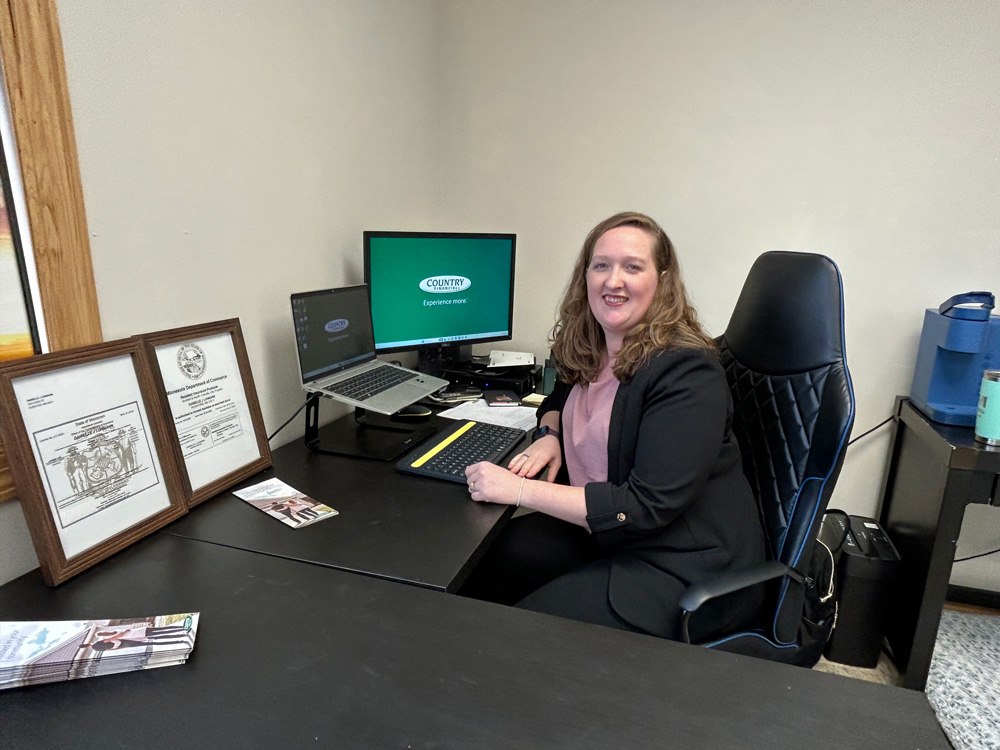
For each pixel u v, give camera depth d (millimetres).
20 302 896
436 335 1949
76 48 943
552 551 1442
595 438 1292
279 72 1403
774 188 1993
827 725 643
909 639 1718
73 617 793
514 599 1390
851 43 1835
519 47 2125
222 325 1218
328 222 1643
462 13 2148
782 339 1265
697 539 1162
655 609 1081
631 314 1246
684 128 2033
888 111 1848
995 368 1665
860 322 2002
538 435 1509
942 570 1616
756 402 1326
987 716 1599
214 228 1254
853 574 1782
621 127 2092
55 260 925
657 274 1263
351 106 1705
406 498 1181
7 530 914
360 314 1628
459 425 1585
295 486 1234
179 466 1082
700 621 1086
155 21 1076
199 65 1180
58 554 855
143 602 830
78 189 952
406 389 1565
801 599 1139
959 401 1729
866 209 1928
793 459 1222
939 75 1788
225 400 1214
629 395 1202
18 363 822
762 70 1924
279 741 604
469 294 1993
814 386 1208
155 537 1015
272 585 876
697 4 1933
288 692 669
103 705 647
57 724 621
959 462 1524
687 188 2074
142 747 594
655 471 1103
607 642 771
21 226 886
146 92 1071
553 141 2170
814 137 1924
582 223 2207
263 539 1011
